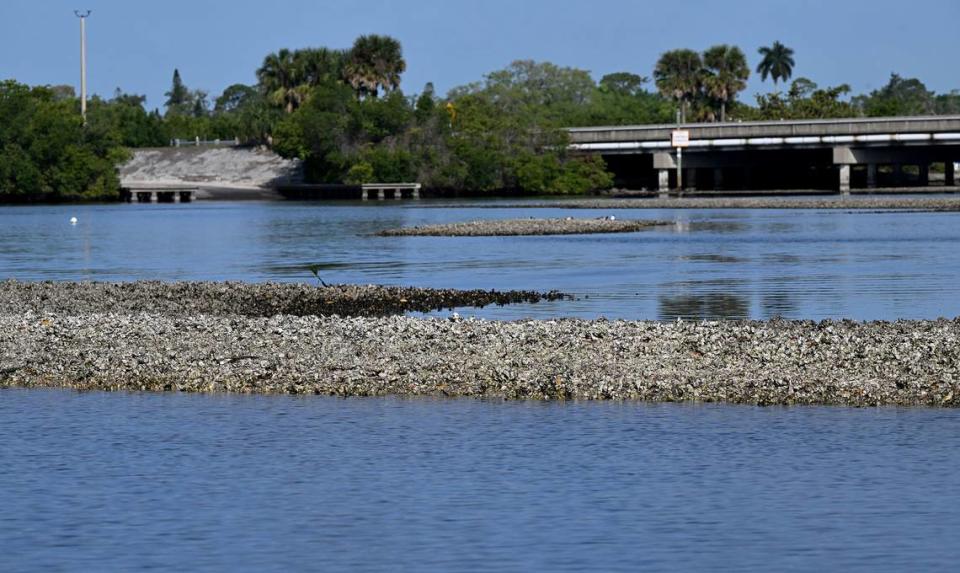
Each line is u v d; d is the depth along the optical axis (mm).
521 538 53000
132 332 102562
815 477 61500
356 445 68750
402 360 89750
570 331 99312
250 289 143000
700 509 56688
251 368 88188
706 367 86062
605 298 134750
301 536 53594
